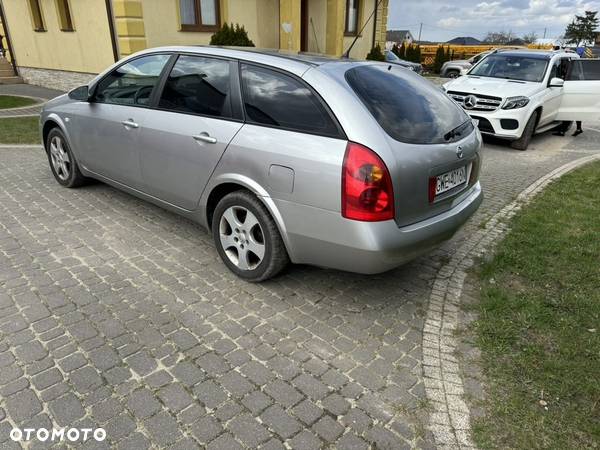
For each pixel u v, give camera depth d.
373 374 2.56
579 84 9.54
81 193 5.10
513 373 2.57
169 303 3.12
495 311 3.15
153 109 3.79
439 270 3.75
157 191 3.94
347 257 2.80
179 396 2.34
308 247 2.95
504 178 6.63
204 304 3.13
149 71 3.91
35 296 3.12
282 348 2.74
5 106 10.90
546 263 3.85
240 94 3.22
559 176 6.69
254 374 2.52
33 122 9.04
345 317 3.07
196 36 12.38
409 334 2.93
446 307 3.22
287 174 2.85
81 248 3.83
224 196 3.41
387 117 2.85
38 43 14.61
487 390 2.46
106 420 2.18
